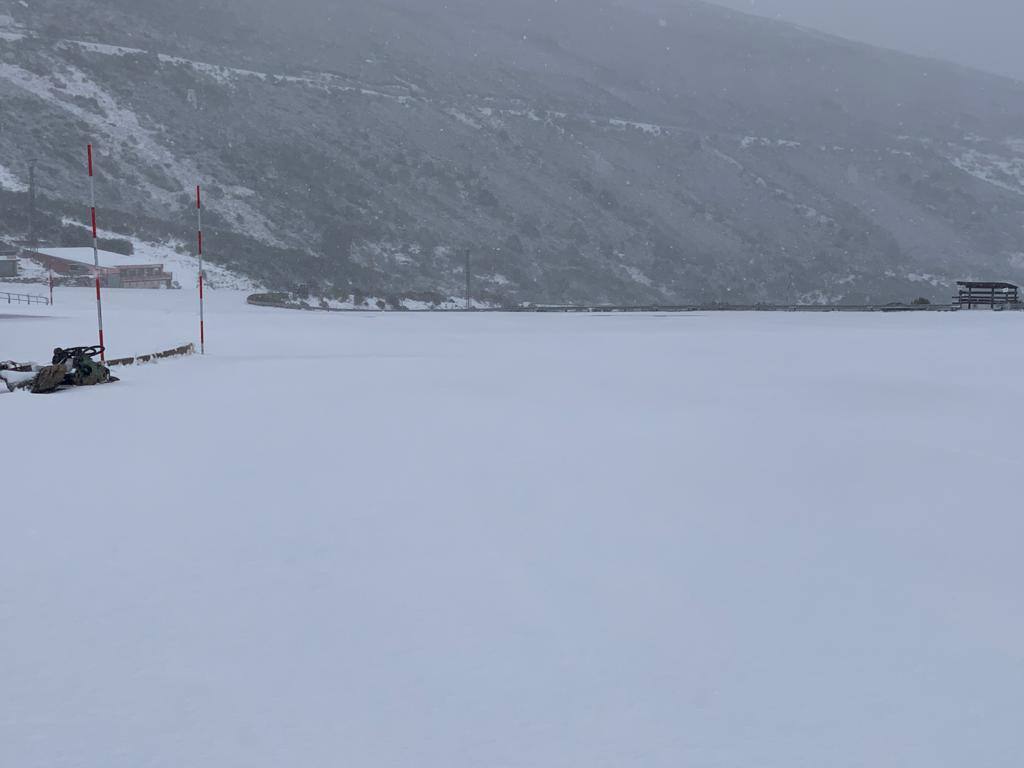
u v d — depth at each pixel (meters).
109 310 56.59
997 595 6.05
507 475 9.85
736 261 196.00
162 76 190.12
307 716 4.18
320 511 8.19
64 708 4.24
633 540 7.35
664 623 5.47
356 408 15.25
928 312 58.31
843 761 3.75
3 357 31.39
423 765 3.71
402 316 60.19
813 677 4.66
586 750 3.85
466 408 15.38
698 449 11.59
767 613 5.66
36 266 82.88
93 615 5.52
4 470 9.88
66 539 7.21
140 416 14.16
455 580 6.26
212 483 9.32
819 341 35.28
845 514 8.27
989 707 4.30
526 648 5.05
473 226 172.00
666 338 38.22
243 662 4.82
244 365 24.38
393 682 4.57
